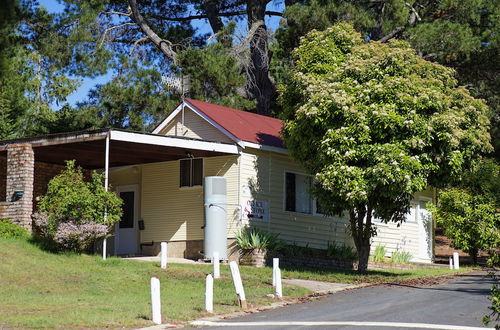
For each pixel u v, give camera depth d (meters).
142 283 17.89
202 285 17.97
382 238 28.39
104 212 20.50
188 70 33.03
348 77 21.41
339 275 21.00
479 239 26.80
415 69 21.38
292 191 25.33
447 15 34.12
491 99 36.94
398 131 20.17
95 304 15.06
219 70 32.81
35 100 39.62
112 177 26.31
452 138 19.97
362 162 20.55
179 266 20.64
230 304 15.51
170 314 14.11
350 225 23.50
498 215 26.58
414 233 30.17
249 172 23.61
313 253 24.42
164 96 34.31
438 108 20.47
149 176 25.34
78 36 33.81
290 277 20.19
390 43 22.19
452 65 34.66
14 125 33.03
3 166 23.81
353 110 19.97
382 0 33.50
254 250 22.42
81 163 25.09
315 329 12.45
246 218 23.19
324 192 21.52
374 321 13.25
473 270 24.50
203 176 23.94
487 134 21.56
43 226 20.39
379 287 18.62
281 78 38.19
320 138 21.05
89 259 20.08
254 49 36.81
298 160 22.31
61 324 12.84
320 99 20.69
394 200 20.98
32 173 21.64
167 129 26.19
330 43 23.11
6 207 21.64
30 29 33.69
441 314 14.00
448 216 27.16
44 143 21.41
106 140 20.30
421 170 20.05
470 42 31.58
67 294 16.23
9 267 17.83
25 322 12.88
